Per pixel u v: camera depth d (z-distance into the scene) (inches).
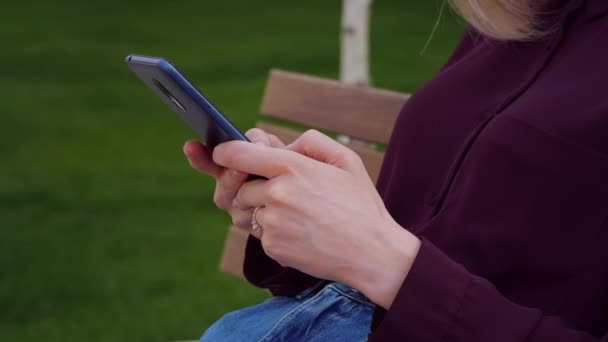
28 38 446.3
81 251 176.4
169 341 136.0
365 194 40.6
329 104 76.4
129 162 242.5
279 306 55.3
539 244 44.8
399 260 39.6
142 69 43.3
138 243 180.5
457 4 53.2
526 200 45.3
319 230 39.4
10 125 285.6
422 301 38.9
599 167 43.5
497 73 52.9
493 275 46.1
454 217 47.7
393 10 501.7
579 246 43.9
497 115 47.6
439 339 38.7
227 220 195.5
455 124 53.2
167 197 210.8
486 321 38.7
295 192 39.6
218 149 41.7
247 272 56.5
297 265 40.1
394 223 40.9
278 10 529.0
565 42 49.0
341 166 42.0
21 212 201.2
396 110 71.2
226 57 410.3
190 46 437.7
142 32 470.3
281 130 80.0
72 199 209.6
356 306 51.3
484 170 46.7
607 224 43.3
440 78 55.8
